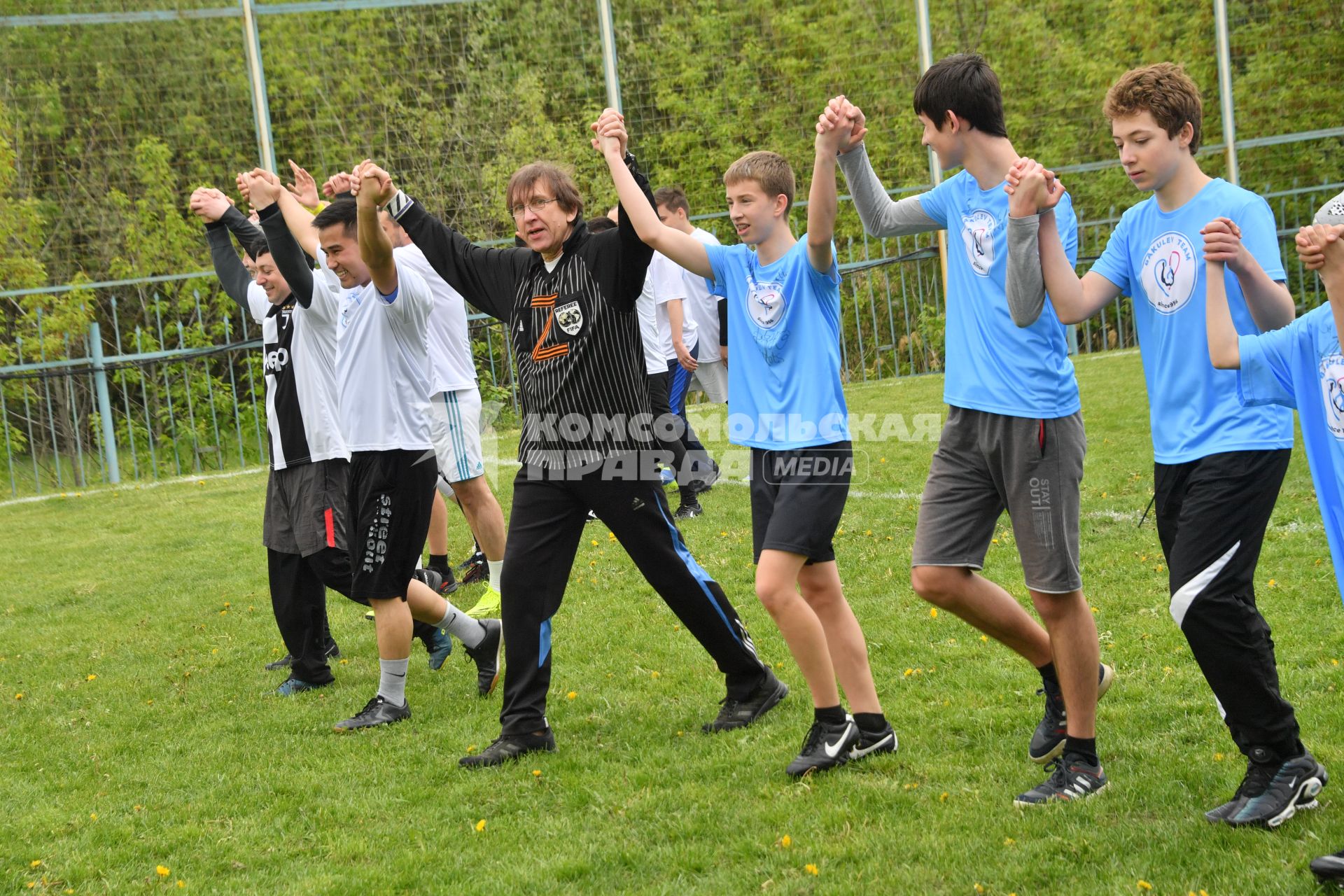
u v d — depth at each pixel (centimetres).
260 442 1161
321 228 429
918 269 1293
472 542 744
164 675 529
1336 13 1339
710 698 450
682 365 766
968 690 432
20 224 1108
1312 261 270
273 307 477
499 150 1210
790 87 1259
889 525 680
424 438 445
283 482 480
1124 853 303
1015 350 337
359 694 491
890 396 1155
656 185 1245
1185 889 283
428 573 628
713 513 752
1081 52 1325
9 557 786
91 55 1121
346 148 1187
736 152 1256
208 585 680
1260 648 307
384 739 432
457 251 412
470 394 595
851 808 340
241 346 1103
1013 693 423
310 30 1170
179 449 1127
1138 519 640
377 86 1190
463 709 461
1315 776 313
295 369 471
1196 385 314
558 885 310
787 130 1263
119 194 1130
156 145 1134
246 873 331
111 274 1131
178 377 1129
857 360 1301
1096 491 707
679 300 769
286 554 485
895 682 447
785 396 370
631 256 387
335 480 477
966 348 349
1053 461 336
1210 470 309
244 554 750
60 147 1118
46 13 1112
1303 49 1346
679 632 530
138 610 638
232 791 391
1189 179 319
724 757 388
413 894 312
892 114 1273
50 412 1091
